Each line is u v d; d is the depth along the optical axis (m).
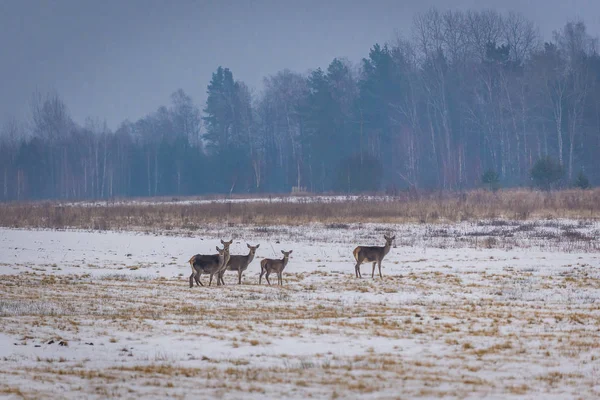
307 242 99.81
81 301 54.62
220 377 30.72
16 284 64.75
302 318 45.41
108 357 34.78
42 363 33.59
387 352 35.22
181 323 43.72
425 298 54.50
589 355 34.31
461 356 34.19
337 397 27.58
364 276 69.31
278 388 28.88
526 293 56.31
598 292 56.69
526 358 33.75
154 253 90.75
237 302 53.56
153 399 27.56
